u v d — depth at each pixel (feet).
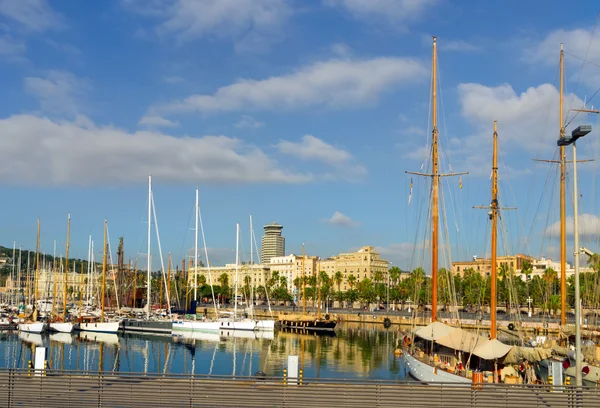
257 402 96.68
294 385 97.45
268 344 329.31
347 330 454.40
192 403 95.81
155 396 97.04
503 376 142.51
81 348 291.99
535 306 566.77
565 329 199.52
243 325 409.49
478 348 151.12
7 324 375.66
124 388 98.89
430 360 172.55
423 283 569.23
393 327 488.44
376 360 254.88
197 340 347.36
